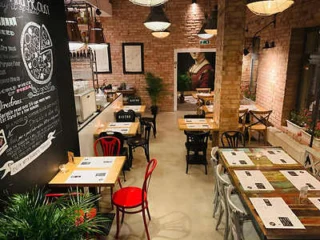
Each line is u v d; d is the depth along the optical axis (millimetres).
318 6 3994
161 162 4918
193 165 4777
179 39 8336
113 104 5875
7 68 2035
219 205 3143
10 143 2070
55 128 2893
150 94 8570
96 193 3430
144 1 2584
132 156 4941
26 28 2316
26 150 2303
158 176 4367
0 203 1929
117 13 8141
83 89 4312
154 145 5820
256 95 6949
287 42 5023
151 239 2918
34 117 2438
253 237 2309
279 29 5398
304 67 4891
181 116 8344
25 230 1549
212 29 5113
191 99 10945
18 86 2182
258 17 6719
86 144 4008
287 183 2629
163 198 3715
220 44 4832
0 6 1958
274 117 5707
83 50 5789
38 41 2531
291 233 1904
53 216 1683
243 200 2504
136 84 8758
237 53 4621
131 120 5613
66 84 3186
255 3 2520
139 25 8234
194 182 4168
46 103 2682
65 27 3156
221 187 2748
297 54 4945
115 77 8734
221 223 3162
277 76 5520
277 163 3115
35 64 2467
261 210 2174
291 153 4363
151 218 3277
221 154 3410
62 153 3080
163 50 8445
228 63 4676
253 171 2900
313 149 4008
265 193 2443
